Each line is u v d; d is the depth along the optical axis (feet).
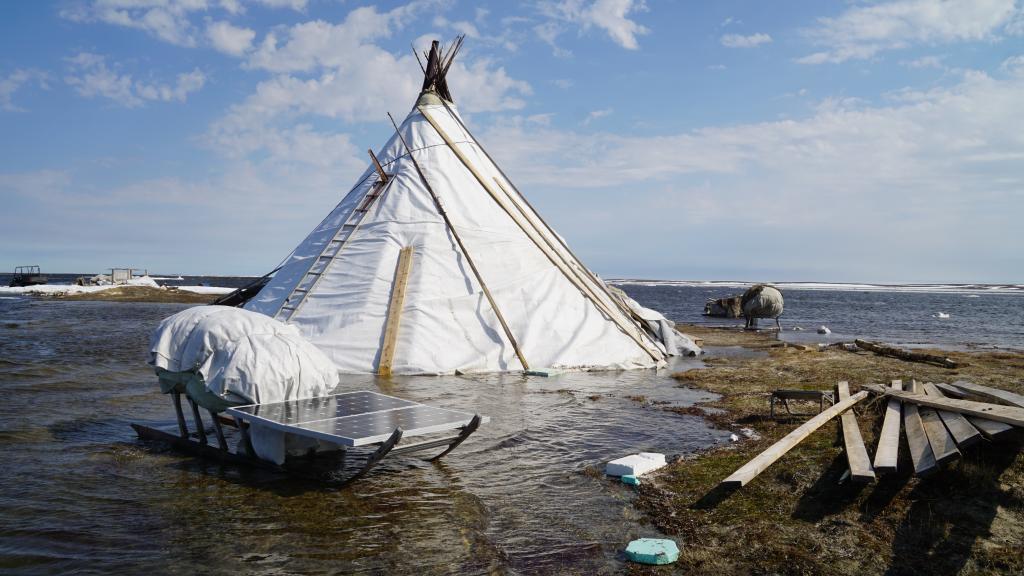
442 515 28.45
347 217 80.12
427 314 69.10
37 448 38.11
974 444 32.27
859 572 23.02
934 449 30.14
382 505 29.60
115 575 22.81
